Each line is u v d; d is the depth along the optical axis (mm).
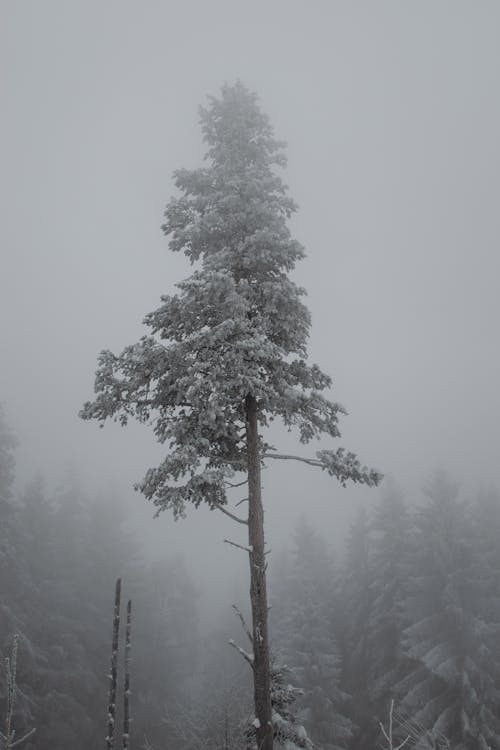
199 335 8750
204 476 8406
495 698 23656
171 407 9805
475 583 26984
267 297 9742
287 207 10320
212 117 11086
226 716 12992
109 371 9453
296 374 10180
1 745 8062
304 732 8812
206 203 10367
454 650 25969
